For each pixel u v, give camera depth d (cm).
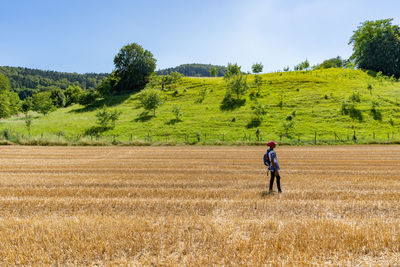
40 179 1244
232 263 420
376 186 1047
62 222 621
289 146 3206
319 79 7194
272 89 6694
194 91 7294
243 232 566
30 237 532
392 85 6625
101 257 462
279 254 454
